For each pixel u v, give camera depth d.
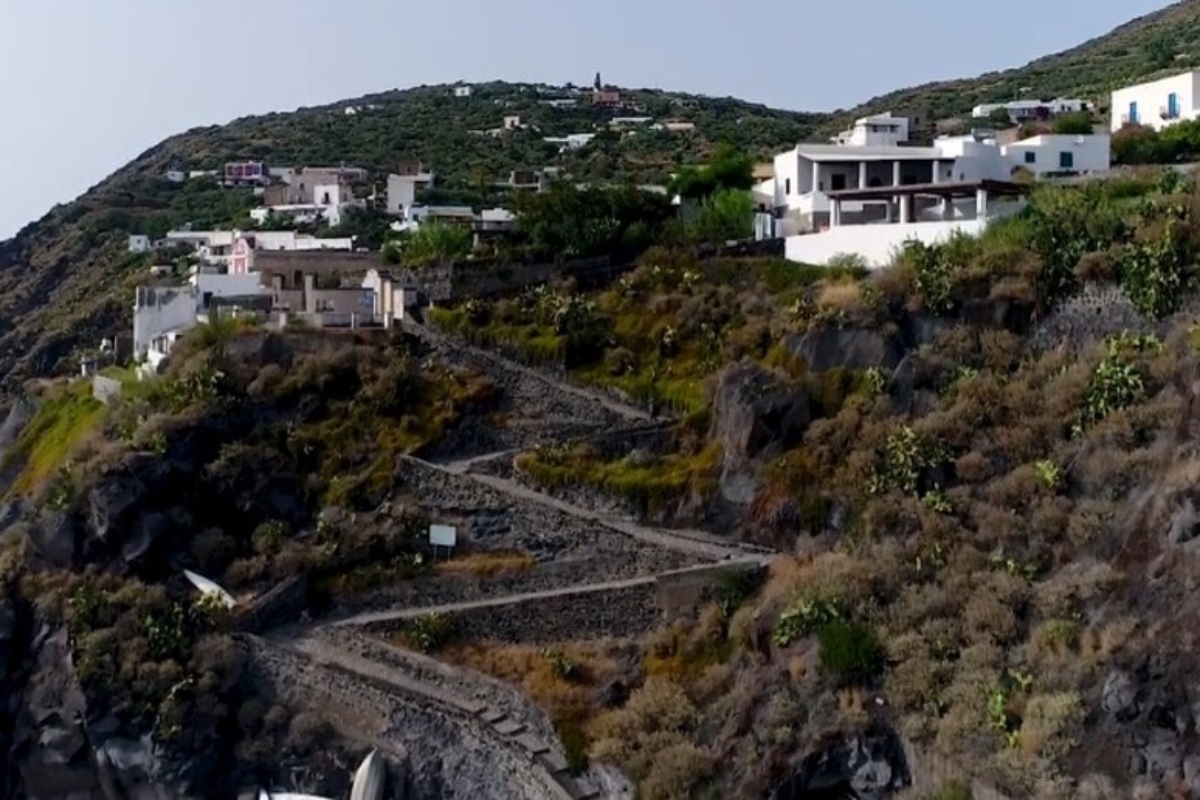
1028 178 82.88
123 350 108.38
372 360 78.69
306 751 60.81
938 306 67.19
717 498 67.06
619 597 62.78
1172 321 60.97
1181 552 48.00
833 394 67.19
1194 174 70.44
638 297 80.94
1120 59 176.38
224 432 74.88
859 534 60.28
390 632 63.72
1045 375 62.72
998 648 50.88
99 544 70.38
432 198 140.50
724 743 54.12
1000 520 56.38
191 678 63.75
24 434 96.50
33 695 67.12
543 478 70.62
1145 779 44.16
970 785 47.25
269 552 69.56
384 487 71.75
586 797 54.38
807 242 79.38
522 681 59.59
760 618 57.69
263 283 99.44
